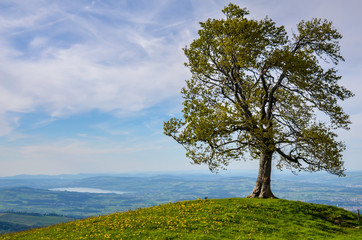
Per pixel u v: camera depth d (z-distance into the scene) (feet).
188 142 101.04
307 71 94.02
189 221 78.28
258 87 112.98
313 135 92.12
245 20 96.27
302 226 80.18
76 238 67.00
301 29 101.30
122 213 97.50
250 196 108.78
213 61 114.42
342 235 75.92
